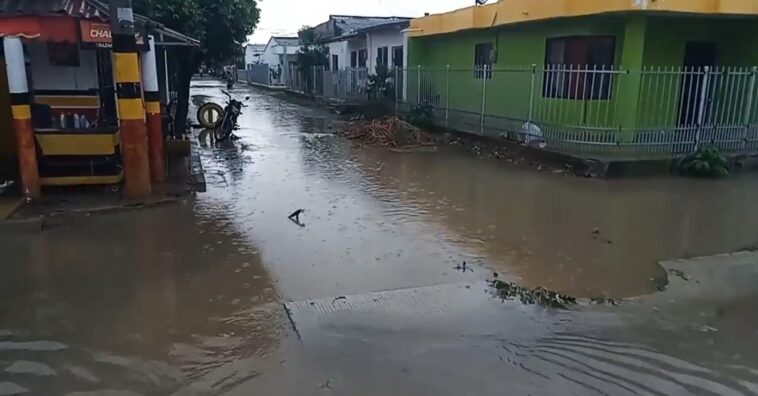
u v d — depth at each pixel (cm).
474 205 773
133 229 639
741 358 379
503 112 1399
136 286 484
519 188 880
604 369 363
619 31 1090
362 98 2092
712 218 720
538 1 1160
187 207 736
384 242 608
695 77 1150
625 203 791
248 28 1734
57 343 389
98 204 723
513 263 554
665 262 557
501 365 366
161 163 848
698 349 390
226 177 941
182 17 1377
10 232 617
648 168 980
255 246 588
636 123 1084
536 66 1227
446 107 1544
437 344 392
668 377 355
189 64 1451
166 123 1130
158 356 374
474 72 1512
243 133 1530
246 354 376
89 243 591
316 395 331
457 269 533
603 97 1127
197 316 430
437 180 936
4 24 620
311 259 553
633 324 425
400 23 1950
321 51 2842
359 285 491
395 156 1179
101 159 768
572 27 1151
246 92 3497
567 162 1020
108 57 1060
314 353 378
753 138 1095
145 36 785
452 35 1636
